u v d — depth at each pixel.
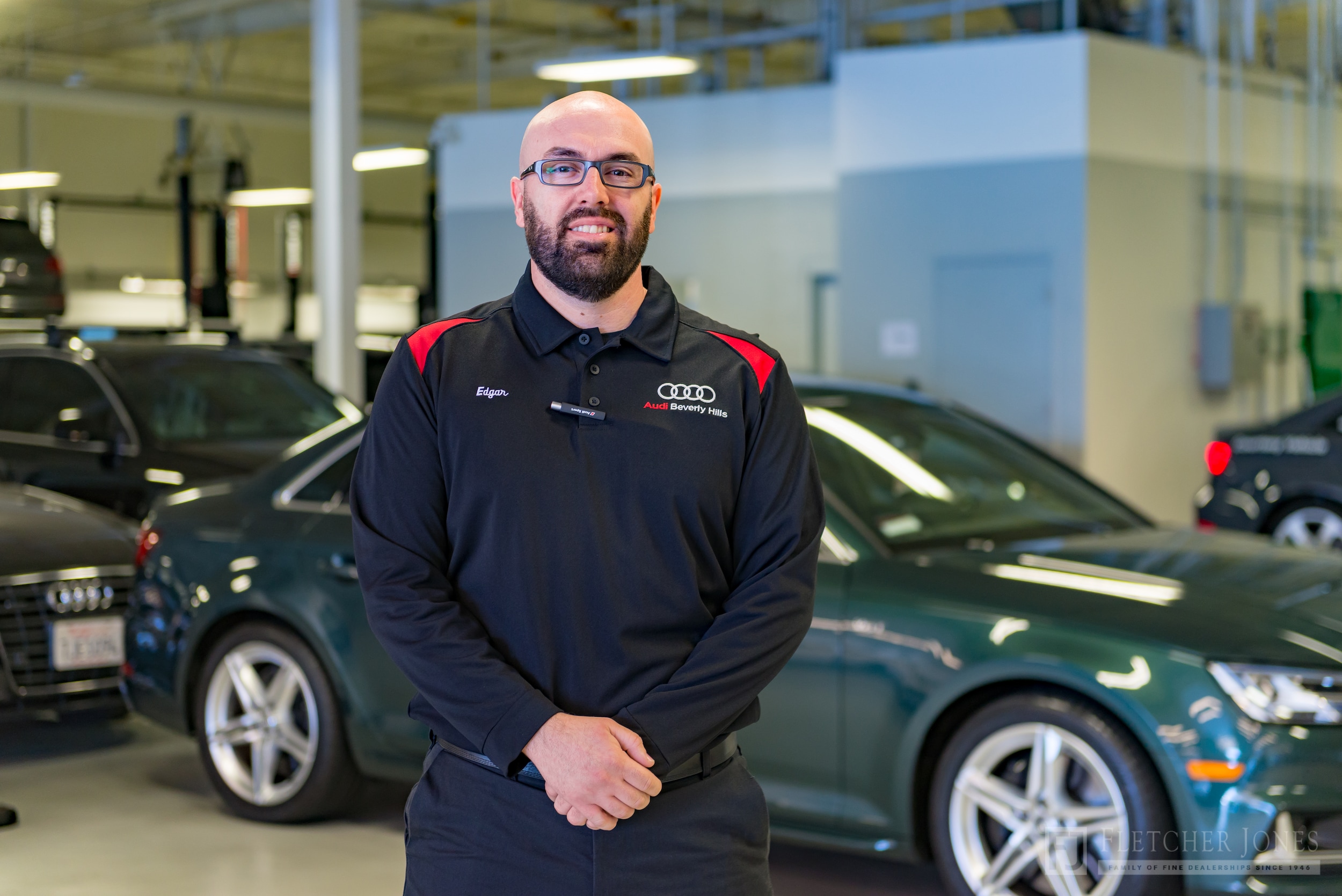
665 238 12.61
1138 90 10.33
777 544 2.10
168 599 4.66
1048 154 10.11
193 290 19.73
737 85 17.11
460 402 2.05
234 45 17.89
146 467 6.85
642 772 1.92
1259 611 3.45
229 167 19.98
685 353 2.11
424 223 24.02
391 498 2.06
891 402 4.60
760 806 2.13
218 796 4.66
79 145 20.91
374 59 19.05
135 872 4.06
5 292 14.61
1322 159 12.24
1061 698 3.41
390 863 4.14
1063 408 10.16
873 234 11.05
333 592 4.30
